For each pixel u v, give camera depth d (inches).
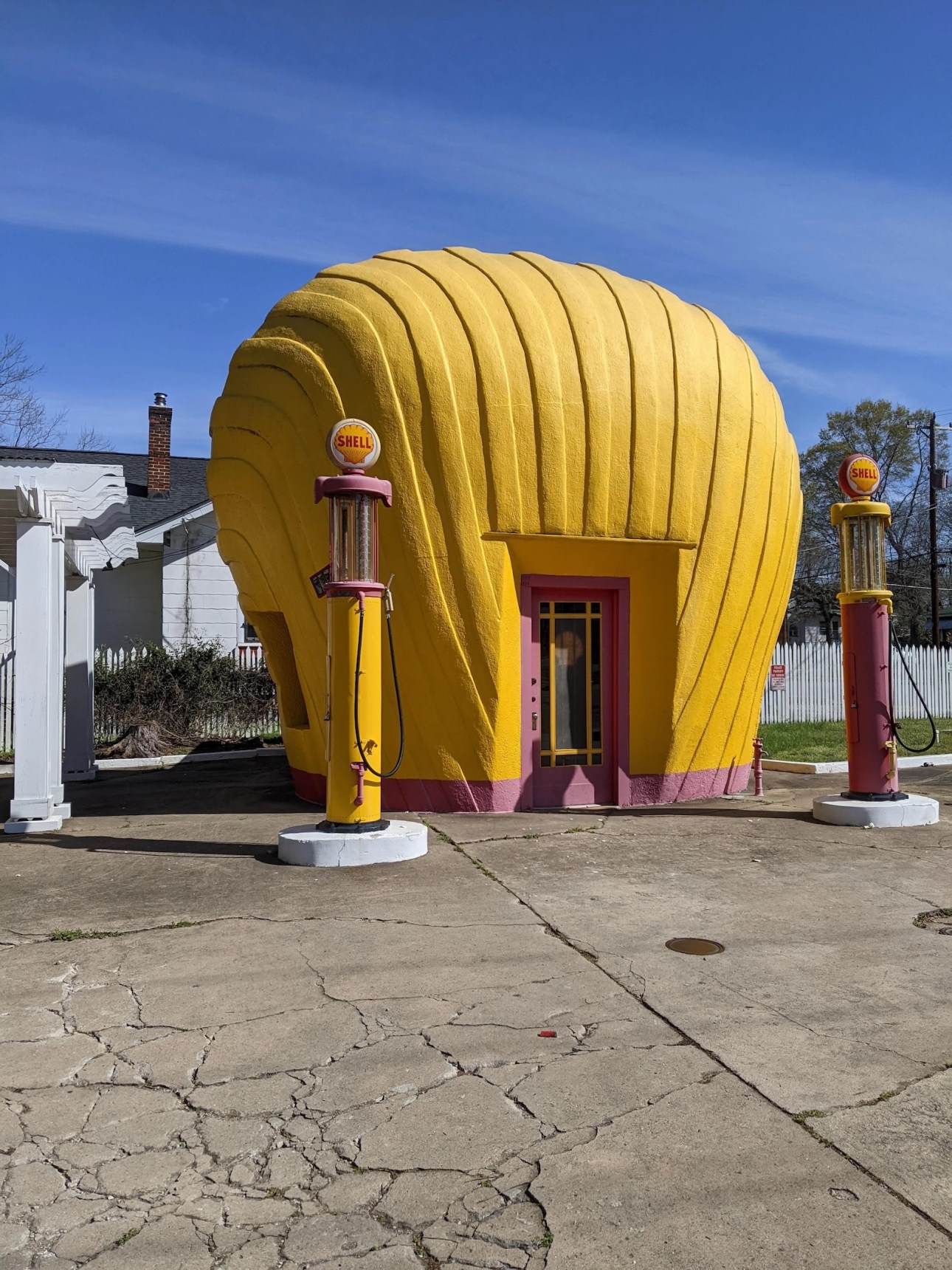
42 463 316.5
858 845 278.1
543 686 344.2
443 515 310.5
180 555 763.4
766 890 226.1
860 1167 106.3
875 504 319.0
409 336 309.0
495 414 311.6
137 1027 146.5
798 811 336.8
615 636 350.6
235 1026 146.0
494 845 275.6
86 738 471.5
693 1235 95.1
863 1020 147.3
